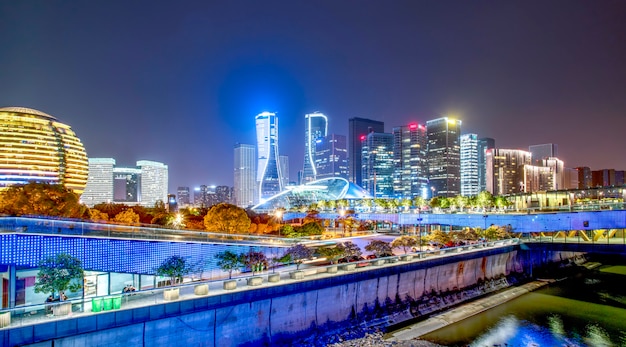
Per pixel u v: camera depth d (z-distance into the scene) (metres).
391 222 156.12
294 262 73.81
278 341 53.50
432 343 58.53
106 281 54.59
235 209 102.00
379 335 60.66
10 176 114.44
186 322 45.72
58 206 78.31
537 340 60.19
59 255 44.81
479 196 153.38
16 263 47.62
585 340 60.34
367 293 64.88
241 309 50.25
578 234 107.38
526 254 100.75
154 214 127.25
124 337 41.59
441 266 77.50
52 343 37.66
